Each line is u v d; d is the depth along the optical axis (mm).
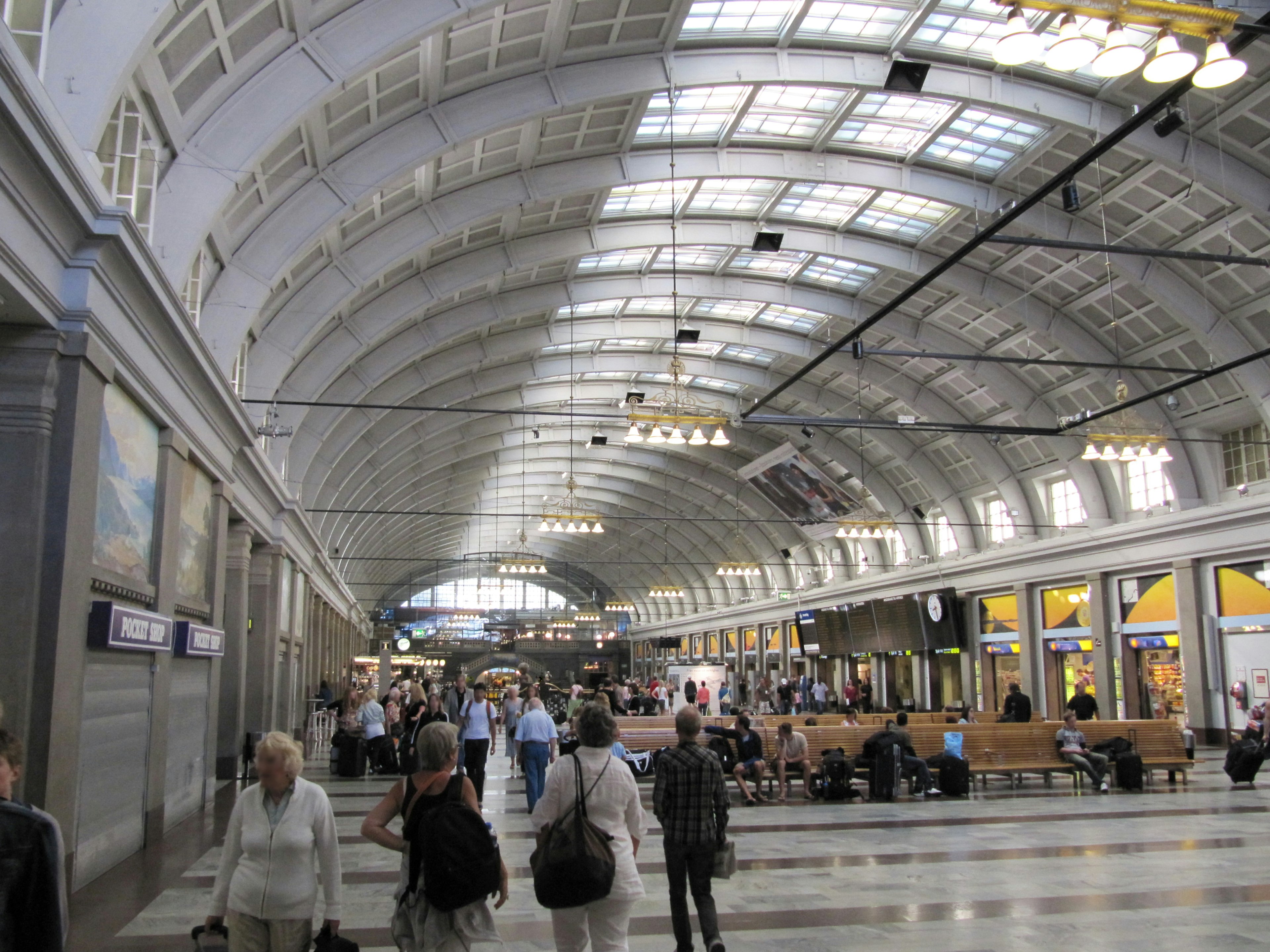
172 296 9141
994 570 32000
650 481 49406
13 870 3162
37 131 6043
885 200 21500
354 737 17391
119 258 7742
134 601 9352
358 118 13805
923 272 23438
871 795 14172
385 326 20688
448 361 27219
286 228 14203
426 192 17219
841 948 6223
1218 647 23281
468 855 4039
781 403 35000
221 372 11828
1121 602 26797
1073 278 22688
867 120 18438
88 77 7488
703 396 36125
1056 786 15680
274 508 20250
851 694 32344
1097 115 16922
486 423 37688
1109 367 15977
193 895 7707
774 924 6836
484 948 4391
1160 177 18656
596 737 4855
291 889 4098
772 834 10844
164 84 9773
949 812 12719
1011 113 16844
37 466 7145
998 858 9297
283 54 11359
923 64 15938
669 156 18719
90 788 8047
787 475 36844
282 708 23547
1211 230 19312
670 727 17359
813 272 25406
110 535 8562
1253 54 15242
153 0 7703
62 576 7172
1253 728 16891
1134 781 15016
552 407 36344
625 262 24406
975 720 20844
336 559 41750
